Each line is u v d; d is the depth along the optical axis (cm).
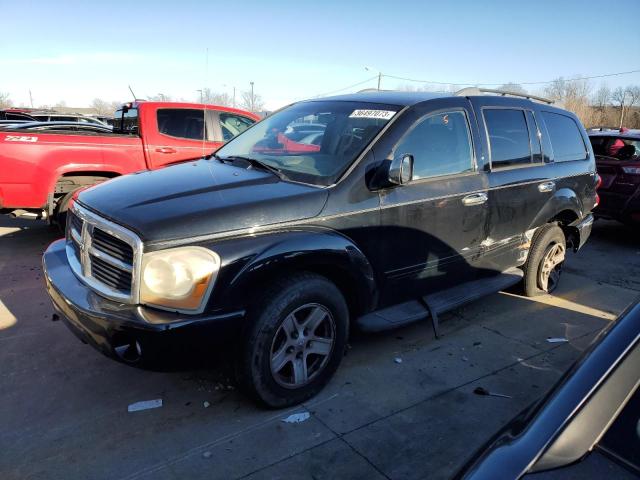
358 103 406
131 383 345
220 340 279
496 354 409
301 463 273
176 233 272
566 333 455
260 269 285
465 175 406
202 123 745
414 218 366
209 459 274
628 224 784
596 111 5931
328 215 320
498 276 477
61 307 303
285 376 321
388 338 429
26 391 331
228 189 317
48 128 693
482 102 436
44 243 682
